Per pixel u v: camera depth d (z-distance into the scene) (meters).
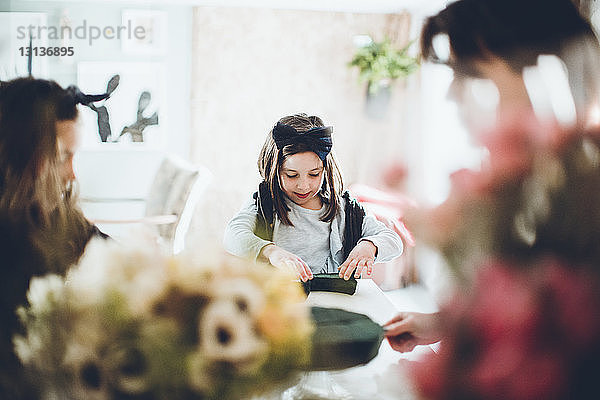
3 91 0.69
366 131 3.22
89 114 3.18
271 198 1.28
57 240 0.62
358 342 0.59
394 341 0.61
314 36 3.55
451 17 0.51
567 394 0.42
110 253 0.51
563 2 0.49
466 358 0.45
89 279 0.50
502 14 0.49
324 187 1.30
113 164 3.26
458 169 0.47
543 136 0.46
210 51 3.45
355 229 1.28
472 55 0.49
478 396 0.43
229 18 3.45
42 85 0.70
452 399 0.44
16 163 0.66
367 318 0.68
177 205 2.54
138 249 0.52
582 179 0.44
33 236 0.62
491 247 0.45
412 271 0.71
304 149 1.22
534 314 0.43
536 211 0.44
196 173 2.59
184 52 3.42
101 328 0.47
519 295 0.43
